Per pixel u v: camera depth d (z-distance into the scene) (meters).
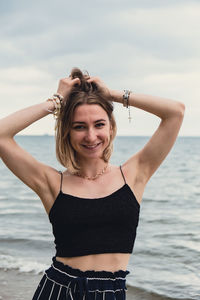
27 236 8.76
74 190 2.70
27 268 6.48
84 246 2.58
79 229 2.60
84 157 2.77
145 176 2.84
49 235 8.89
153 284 5.84
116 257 2.60
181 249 7.63
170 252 7.44
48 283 2.65
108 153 2.81
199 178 23.06
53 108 2.79
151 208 12.97
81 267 2.58
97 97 2.70
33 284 5.77
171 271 6.41
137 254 7.36
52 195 2.75
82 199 2.64
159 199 15.00
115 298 2.55
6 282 5.85
